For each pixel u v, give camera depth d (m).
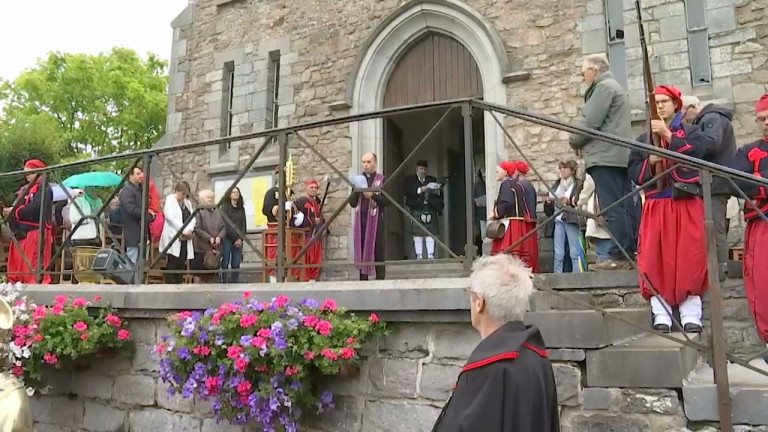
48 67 23.41
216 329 3.29
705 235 2.81
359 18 8.51
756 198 3.07
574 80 7.17
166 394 3.94
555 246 5.78
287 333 3.16
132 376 4.12
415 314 3.22
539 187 7.10
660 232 3.21
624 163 4.09
